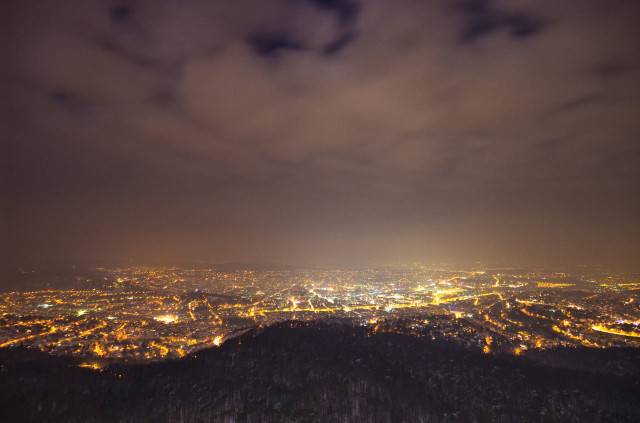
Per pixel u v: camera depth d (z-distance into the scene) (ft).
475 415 201.05
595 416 198.70
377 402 206.08
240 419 188.75
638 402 209.97
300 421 187.93
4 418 174.70
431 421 195.42
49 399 195.21
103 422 181.37
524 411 205.16
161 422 184.85
